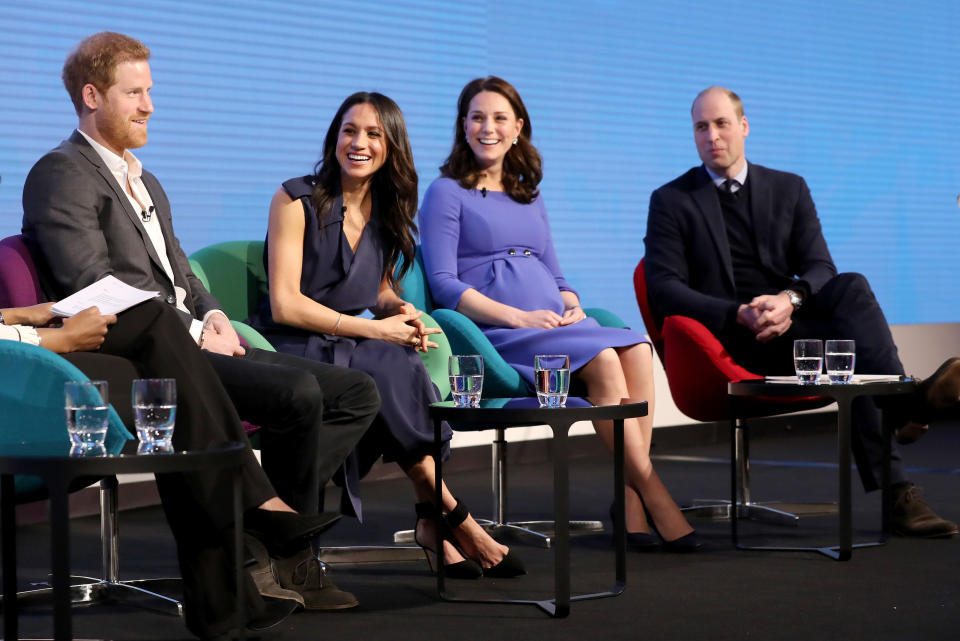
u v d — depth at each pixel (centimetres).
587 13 1739
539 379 768
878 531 1073
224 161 1338
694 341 1073
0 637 682
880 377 973
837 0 2067
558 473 736
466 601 788
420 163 1542
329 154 939
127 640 683
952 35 2255
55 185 816
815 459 1705
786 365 1142
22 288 796
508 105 1138
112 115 852
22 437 638
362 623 724
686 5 1862
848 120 2084
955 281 2261
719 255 1166
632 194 1803
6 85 1157
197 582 634
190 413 640
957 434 2027
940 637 673
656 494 989
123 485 1264
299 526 659
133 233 853
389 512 1247
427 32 1550
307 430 761
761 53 1961
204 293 920
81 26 1216
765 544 1009
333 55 1448
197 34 1313
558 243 1711
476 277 1124
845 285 1112
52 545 507
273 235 923
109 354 712
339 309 940
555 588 784
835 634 680
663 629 699
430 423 882
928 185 2212
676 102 1855
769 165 1970
